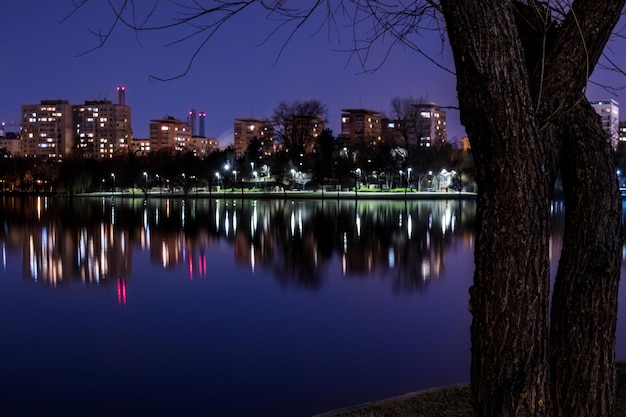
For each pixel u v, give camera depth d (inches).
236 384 309.9
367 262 792.3
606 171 123.8
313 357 356.5
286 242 1040.8
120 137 7283.5
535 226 104.9
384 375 321.1
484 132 104.9
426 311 488.4
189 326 447.2
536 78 115.4
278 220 1529.3
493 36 101.6
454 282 631.2
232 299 554.6
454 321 450.0
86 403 286.4
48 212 1961.1
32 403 286.8
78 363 353.7
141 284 649.6
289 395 291.9
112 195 3277.6
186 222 1510.8
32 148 7140.8
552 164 116.6
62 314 498.6
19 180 4183.1
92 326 451.5
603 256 123.0
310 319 463.5
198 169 3346.5
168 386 308.7
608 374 125.3
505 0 103.7
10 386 312.2
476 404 111.2
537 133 105.1
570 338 125.0
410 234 1157.1
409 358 352.8
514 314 105.0
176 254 906.1
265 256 868.6
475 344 110.4
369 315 475.2
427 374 322.7
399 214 1722.4
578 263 124.6
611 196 123.7
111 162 3890.3
